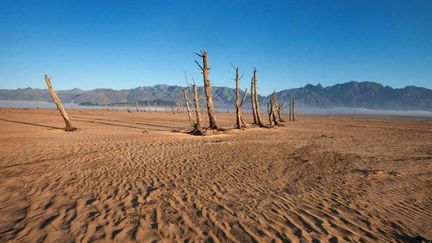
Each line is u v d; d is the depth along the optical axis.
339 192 6.86
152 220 4.87
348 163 10.62
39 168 8.34
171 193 6.38
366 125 40.62
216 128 22.14
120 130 22.69
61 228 4.45
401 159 11.70
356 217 5.32
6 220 4.69
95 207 5.38
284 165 10.00
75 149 11.82
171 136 18.28
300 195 6.55
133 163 9.46
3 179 7.08
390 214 5.53
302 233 4.57
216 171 8.70
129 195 6.14
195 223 4.81
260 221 4.98
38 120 33.66
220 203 5.84
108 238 4.17
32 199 5.72
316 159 11.35
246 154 12.15
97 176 7.65
